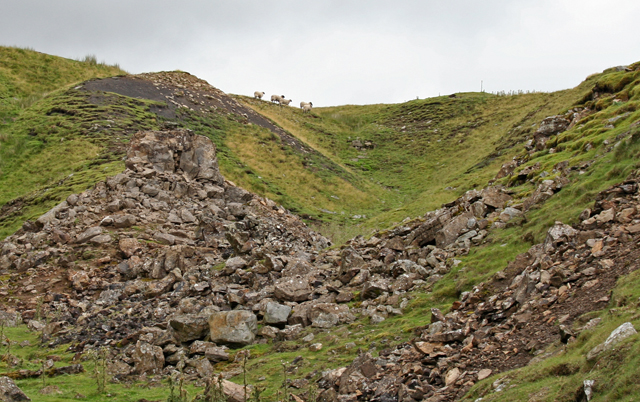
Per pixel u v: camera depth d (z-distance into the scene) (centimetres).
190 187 3362
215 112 7712
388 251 2088
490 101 10156
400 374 1063
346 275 1912
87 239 2688
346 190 6312
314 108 12075
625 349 715
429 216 2384
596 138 2325
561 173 2062
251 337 1552
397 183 7288
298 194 5891
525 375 852
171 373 1399
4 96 7281
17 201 4262
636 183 1479
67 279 2398
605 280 1080
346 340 1423
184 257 2406
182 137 3584
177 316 1605
